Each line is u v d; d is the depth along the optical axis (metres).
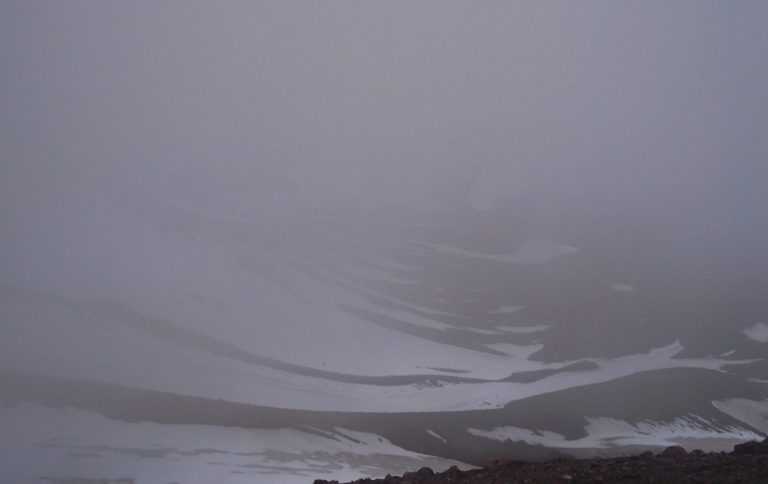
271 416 29.80
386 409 34.16
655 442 35.38
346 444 29.09
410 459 28.62
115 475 22.19
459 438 31.59
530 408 36.06
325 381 38.38
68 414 26.53
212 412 29.00
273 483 23.31
